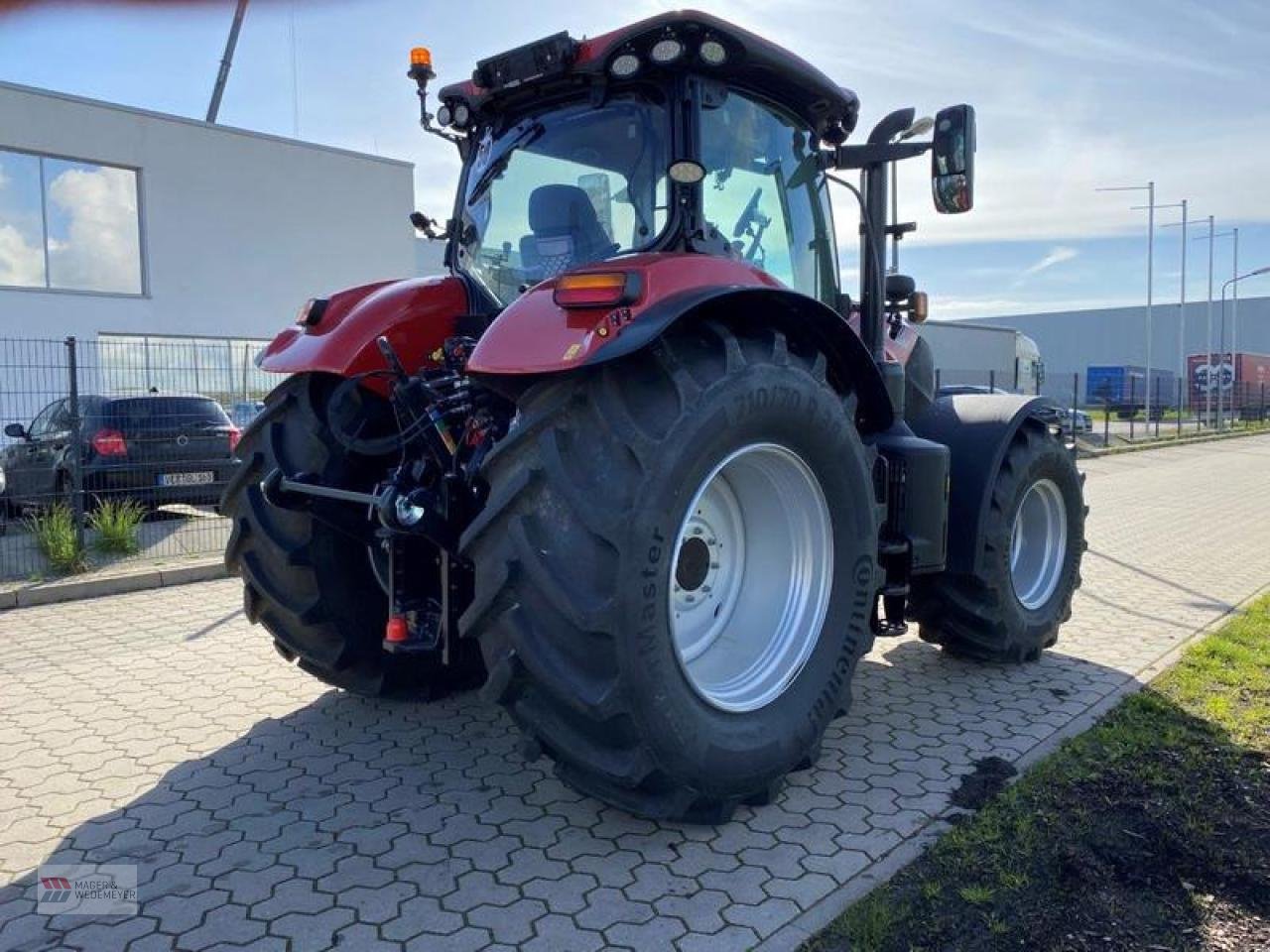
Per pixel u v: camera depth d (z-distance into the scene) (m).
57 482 9.87
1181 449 23.97
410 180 25.02
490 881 2.77
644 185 3.37
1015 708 4.19
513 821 3.13
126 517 8.26
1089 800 3.25
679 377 2.80
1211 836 3.01
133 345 10.73
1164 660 4.90
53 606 6.41
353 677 3.99
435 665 4.17
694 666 3.21
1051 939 2.48
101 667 4.85
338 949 2.44
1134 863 2.85
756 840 3.01
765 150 3.69
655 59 3.19
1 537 8.62
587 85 3.52
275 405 3.78
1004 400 4.68
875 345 4.07
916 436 4.39
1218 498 12.66
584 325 2.73
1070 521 4.99
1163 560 7.88
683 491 2.74
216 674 4.72
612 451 2.73
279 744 3.79
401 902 2.65
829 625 3.29
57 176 19.22
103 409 9.60
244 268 22.00
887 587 3.92
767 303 3.11
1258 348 65.62
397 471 3.27
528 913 2.60
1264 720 3.99
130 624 5.85
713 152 3.45
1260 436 31.34
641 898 2.67
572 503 2.64
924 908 2.62
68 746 3.77
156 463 9.64
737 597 3.39
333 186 23.50
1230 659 4.87
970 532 4.33
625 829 3.08
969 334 30.03
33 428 10.45
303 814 3.18
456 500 3.12
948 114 3.79
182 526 9.56
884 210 4.12
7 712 4.16
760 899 2.67
